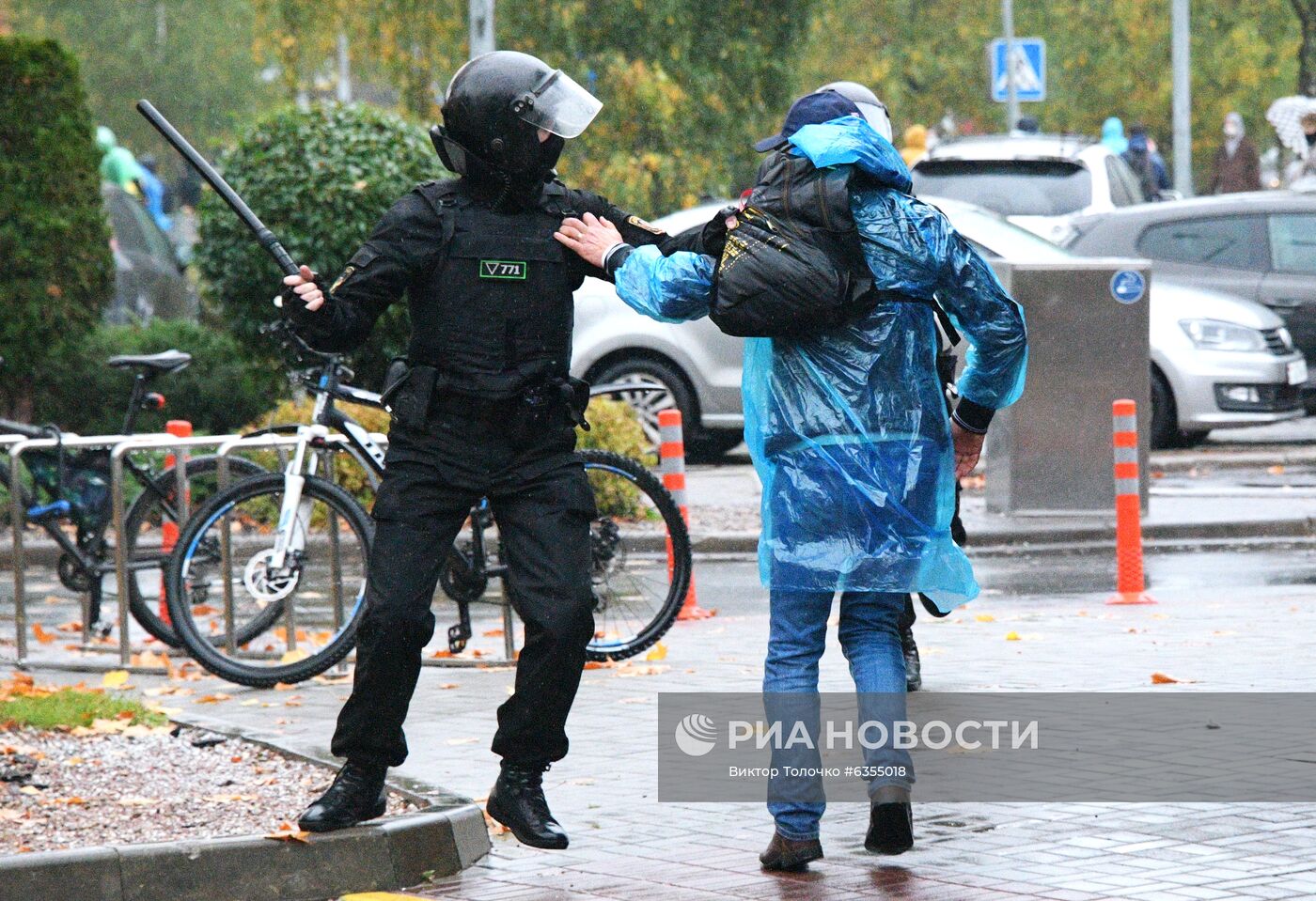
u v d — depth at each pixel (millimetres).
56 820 17781
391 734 16750
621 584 26469
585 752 21078
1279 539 38969
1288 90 118312
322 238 43469
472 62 16703
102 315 49188
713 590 34562
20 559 28219
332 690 25625
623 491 26906
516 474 16703
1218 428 51219
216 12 120062
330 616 26562
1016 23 122625
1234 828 16859
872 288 15930
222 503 25656
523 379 16531
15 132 45344
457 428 16562
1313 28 88312
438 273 16531
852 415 16047
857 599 16531
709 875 16188
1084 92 121625
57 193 45688
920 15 123375
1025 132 80938
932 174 60656
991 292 16047
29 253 45469
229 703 24844
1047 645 26797
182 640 25312
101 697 22609
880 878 15805
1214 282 54281
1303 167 69625
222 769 19875
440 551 16719
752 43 78438
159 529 30609
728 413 49312
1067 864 15938
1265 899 14727
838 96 16172
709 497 44062
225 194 17984
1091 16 120125
